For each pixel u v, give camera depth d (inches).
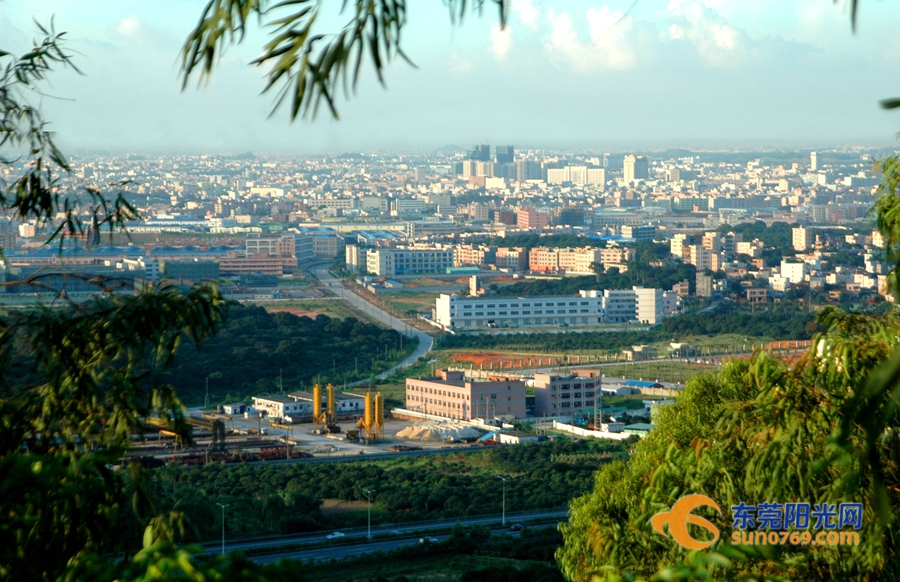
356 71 378.9
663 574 421.4
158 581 379.6
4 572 524.4
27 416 633.6
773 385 817.5
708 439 935.7
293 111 382.0
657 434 1200.8
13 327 646.5
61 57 711.1
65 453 613.9
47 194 716.0
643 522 969.5
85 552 546.0
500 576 2677.2
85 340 629.9
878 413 300.7
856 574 835.4
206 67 416.5
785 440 786.8
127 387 625.6
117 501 595.8
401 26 381.4
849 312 829.2
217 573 388.2
